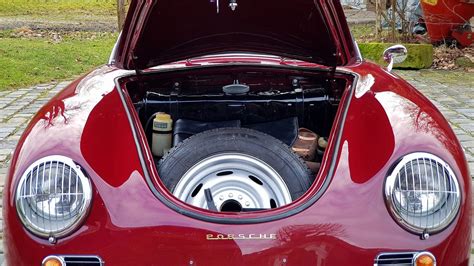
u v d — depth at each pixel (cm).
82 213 181
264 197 201
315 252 178
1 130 540
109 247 179
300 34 292
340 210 182
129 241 180
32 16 1534
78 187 184
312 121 272
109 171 191
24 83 766
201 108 269
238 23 288
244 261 177
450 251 181
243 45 309
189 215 182
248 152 206
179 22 280
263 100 270
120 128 211
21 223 181
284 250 177
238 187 203
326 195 186
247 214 183
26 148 200
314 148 251
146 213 183
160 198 186
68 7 1766
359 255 178
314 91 274
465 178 191
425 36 1064
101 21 1462
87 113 219
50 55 943
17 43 1040
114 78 259
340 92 268
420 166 186
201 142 210
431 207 181
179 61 313
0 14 1551
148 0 261
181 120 257
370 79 252
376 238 179
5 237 188
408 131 200
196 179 203
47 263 179
